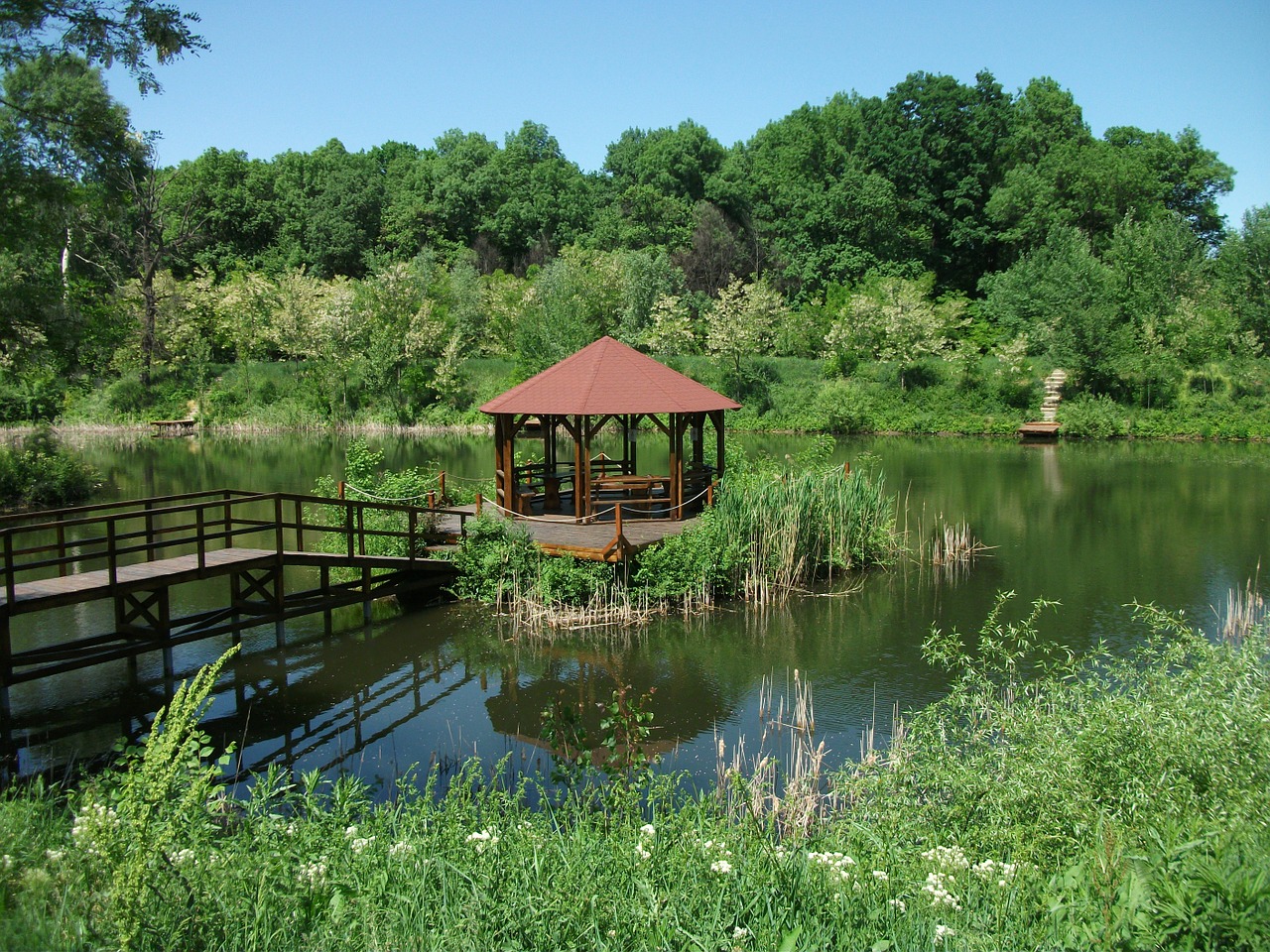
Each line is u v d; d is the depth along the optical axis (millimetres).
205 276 56562
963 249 62625
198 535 11992
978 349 46062
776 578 15977
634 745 9680
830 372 46375
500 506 17359
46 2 15180
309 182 74938
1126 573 16703
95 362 34469
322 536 19484
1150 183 57562
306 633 13883
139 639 11766
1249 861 4484
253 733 10227
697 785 8547
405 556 15617
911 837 6289
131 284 46906
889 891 4895
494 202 73438
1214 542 19125
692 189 71688
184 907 4258
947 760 7289
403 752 9625
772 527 16000
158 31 15125
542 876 4867
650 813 7621
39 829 5539
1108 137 65000
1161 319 43188
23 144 17547
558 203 73500
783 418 44219
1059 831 5816
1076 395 41938
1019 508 23359
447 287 55281
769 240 64000
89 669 12203
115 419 46938
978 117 61594
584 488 16781
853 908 4641
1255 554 18031
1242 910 4008
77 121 17547
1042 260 49594
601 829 6332
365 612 14219
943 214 61312
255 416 46750
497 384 48094
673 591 14859
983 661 9625
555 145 87062
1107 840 4867
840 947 4250
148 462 33844
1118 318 42656
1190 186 61219
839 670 12094
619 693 10867
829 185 62594
